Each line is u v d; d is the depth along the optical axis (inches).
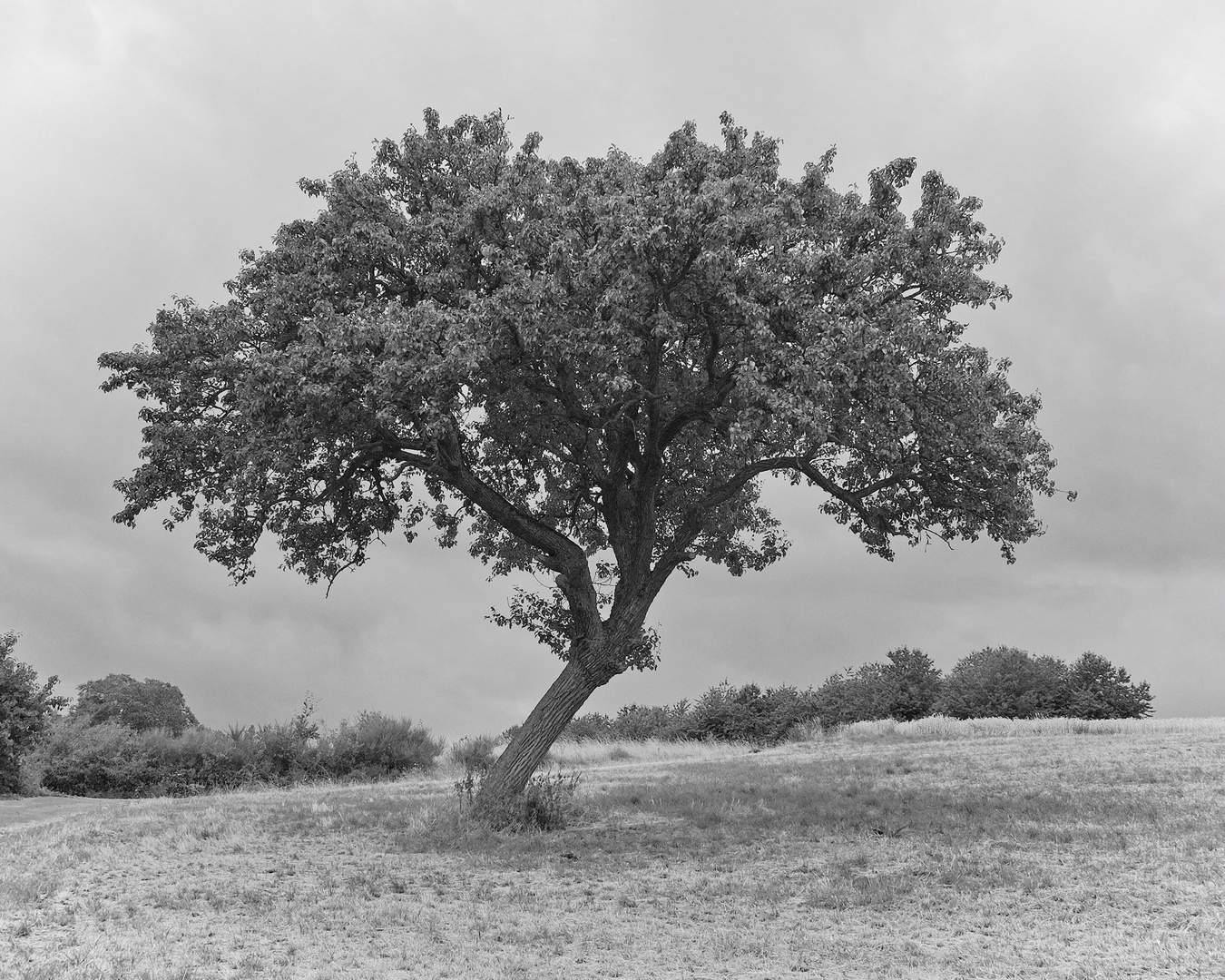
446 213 719.1
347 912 458.3
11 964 358.0
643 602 768.9
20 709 1206.9
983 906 452.8
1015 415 740.7
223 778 1291.8
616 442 783.1
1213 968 358.9
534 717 753.0
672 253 627.5
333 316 638.5
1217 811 656.4
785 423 594.2
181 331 716.0
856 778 968.3
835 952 394.9
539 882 530.6
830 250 669.3
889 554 836.0
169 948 388.8
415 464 746.2
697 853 598.2
